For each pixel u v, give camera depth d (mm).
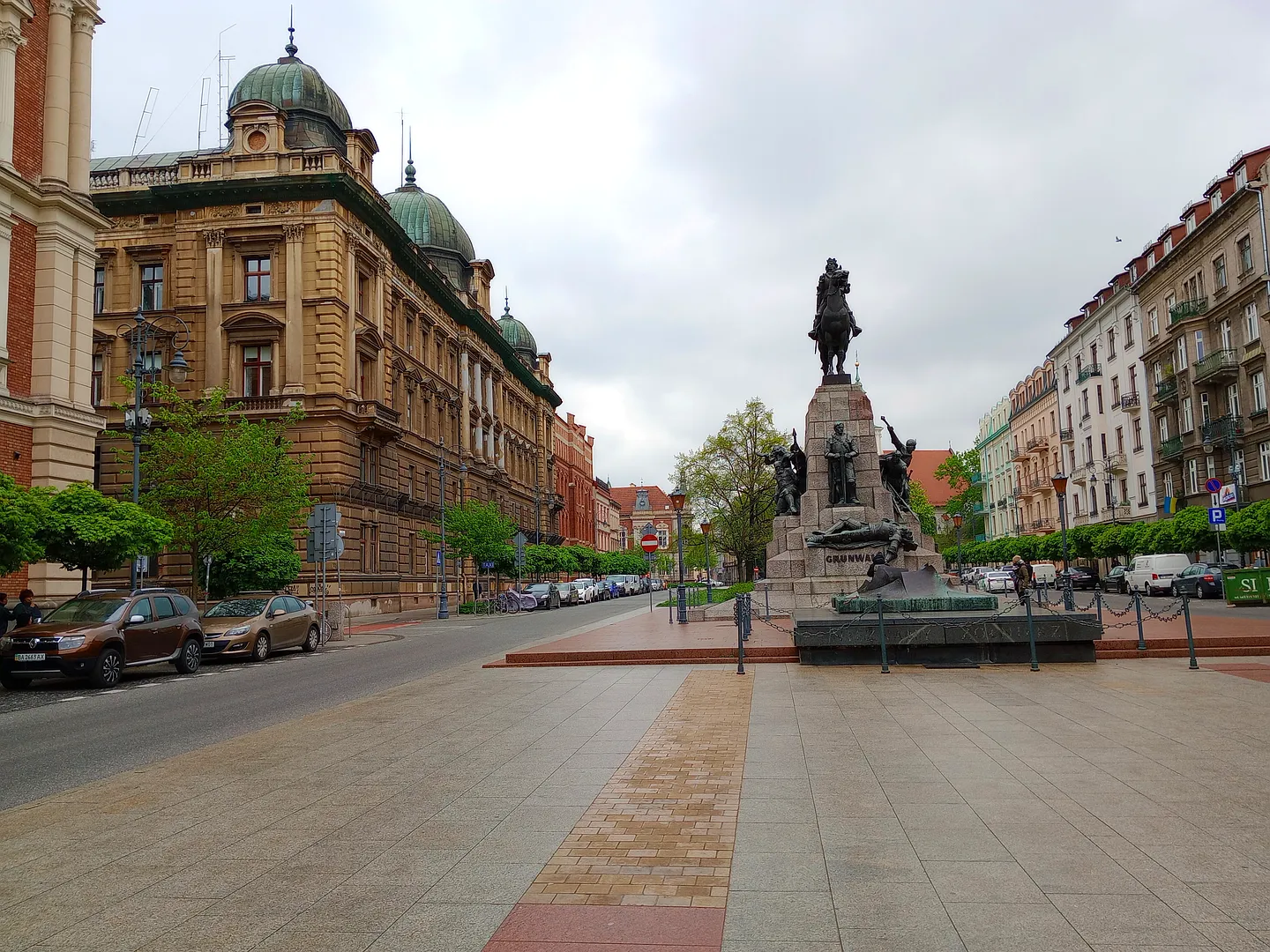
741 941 4375
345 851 5934
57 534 19781
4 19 25359
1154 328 53844
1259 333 42062
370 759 8883
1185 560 40719
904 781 7352
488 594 59969
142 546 21516
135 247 43281
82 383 27922
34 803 7551
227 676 18891
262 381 42688
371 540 45344
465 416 63500
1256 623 20906
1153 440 53812
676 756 8594
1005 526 89625
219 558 33031
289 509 30578
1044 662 15344
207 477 28906
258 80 47906
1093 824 6062
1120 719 9867
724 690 13172
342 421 42062
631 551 145000
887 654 15711
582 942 4402
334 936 4543
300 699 14273
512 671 16938
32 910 5000
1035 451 77625
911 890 4969
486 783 7715
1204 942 4234
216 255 42531
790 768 7961
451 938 4492
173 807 7227
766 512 57281
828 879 5184
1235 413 44500
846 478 28625
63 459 26656
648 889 5098
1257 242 41844
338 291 42281
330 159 42875
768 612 26656
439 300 58156
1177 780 7156
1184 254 49250
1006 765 7797
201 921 4777
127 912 4930
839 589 27266
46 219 26953
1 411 24844
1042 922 4500
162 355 43125
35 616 19688
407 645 25703
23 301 26281
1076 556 54375
